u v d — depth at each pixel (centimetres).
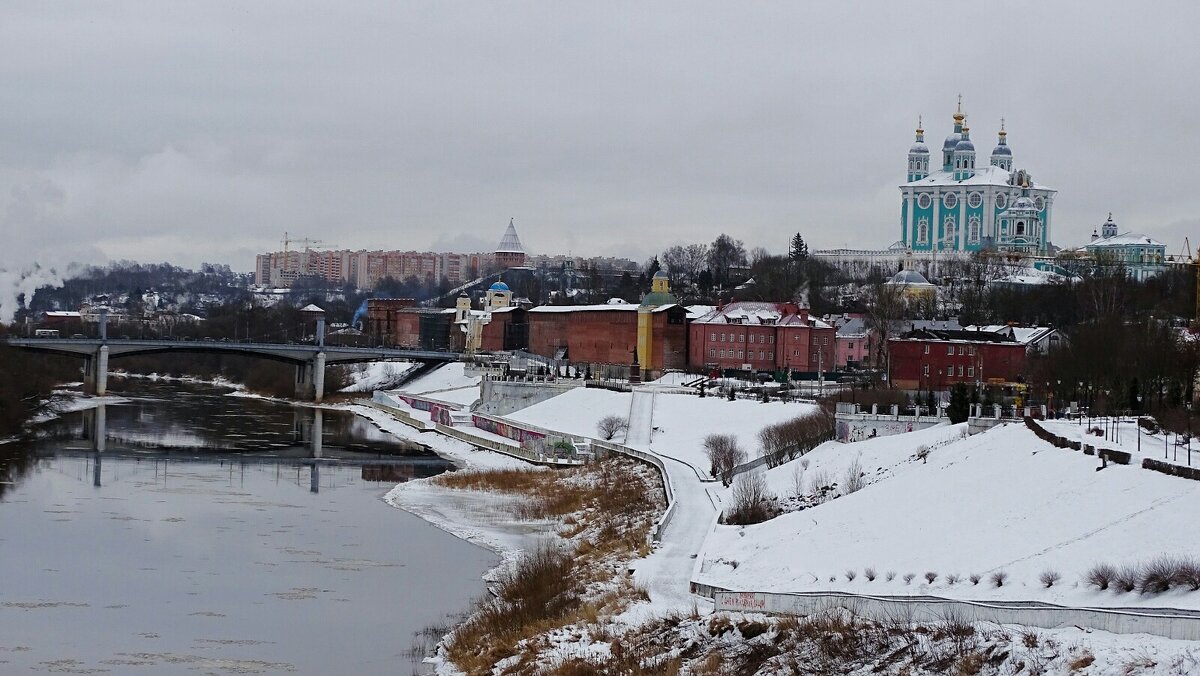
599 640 8850
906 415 16988
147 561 12712
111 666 9338
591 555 12150
